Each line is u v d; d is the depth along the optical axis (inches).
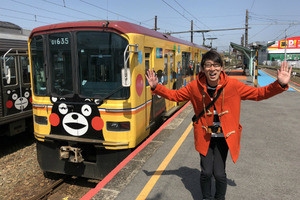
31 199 171.6
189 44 400.8
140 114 189.6
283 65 87.3
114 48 171.2
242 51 1013.2
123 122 172.7
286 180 142.5
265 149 190.4
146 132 207.9
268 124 262.1
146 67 207.8
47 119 187.9
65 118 182.2
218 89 96.5
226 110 98.2
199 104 101.5
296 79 852.6
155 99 233.6
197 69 484.7
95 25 171.9
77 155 177.3
